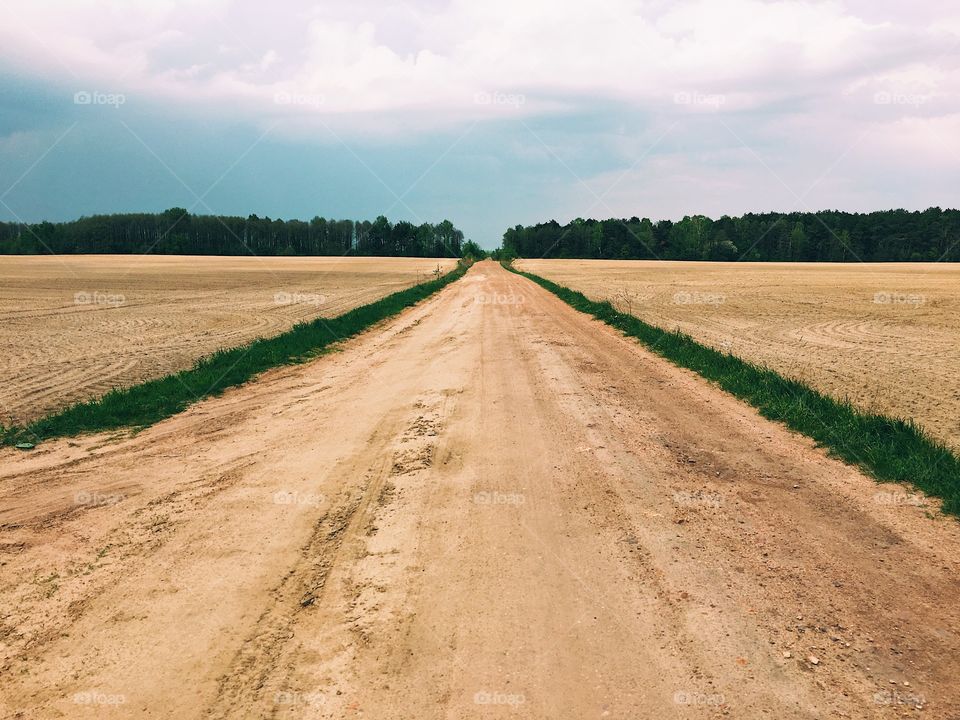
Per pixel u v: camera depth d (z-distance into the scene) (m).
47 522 5.38
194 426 8.52
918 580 4.25
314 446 7.43
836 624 3.75
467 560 4.58
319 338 16.39
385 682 3.29
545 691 3.21
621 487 5.93
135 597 4.13
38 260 87.50
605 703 3.11
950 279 50.22
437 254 138.50
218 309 27.03
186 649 3.59
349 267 75.50
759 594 4.09
